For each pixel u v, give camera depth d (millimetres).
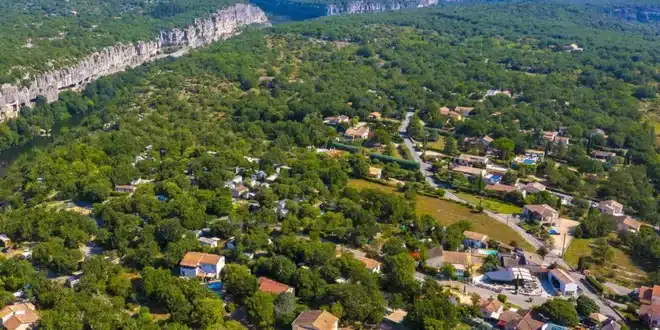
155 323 181250
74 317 181375
